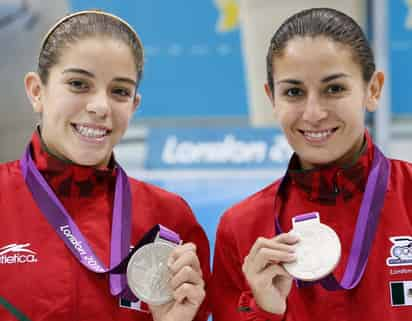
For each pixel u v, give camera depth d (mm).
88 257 2854
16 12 7312
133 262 2807
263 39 7602
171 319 2803
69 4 7500
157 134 7738
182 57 7711
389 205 2912
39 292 2766
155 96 7738
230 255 3131
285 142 7672
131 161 7691
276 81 2930
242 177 7586
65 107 2854
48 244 2863
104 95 2842
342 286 2729
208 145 7711
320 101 2824
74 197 3004
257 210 3117
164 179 7613
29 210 2930
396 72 7672
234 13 7613
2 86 7355
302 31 2873
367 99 3004
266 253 2742
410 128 7691
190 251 2809
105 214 3020
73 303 2775
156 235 2900
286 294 2826
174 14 7664
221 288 3143
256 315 2838
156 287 2807
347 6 7562
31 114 7391
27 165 3035
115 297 2840
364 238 2855
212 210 7332
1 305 2746
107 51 2848
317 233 2793
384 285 2781
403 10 7609
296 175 3031
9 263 2799
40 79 3006
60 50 2893
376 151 3051
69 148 2902
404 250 2809
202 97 7738
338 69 2799
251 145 7680
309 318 2811
